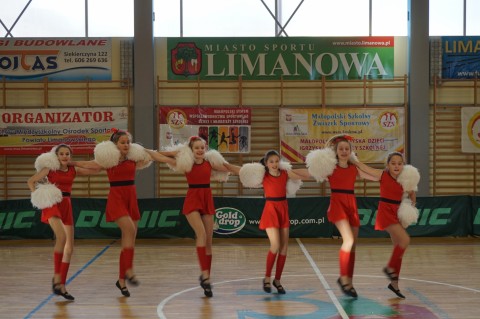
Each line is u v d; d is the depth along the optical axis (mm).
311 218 11273
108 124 13492
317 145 13555
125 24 13922
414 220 6273
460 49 13633
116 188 6457
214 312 5656
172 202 11312
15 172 13602
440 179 13664
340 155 6352
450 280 7250
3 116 13383
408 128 13602
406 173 6301
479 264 8469
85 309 5836
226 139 13562
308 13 14070
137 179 13398
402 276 7527
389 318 5383
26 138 13406
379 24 13984
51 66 13609
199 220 6508
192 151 6602
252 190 13758
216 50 13758
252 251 9898
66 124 13445
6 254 9719
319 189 13758
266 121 13789
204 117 13531
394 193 6391
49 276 7719
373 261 8773
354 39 13727
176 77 13758
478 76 13609
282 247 6582
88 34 13867
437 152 13688
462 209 11227
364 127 13531
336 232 11312
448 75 13656
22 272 8023
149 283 7172
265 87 13797
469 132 13531
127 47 13625
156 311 5719
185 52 13758
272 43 13766
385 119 13523
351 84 13766
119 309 5820
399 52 13766
